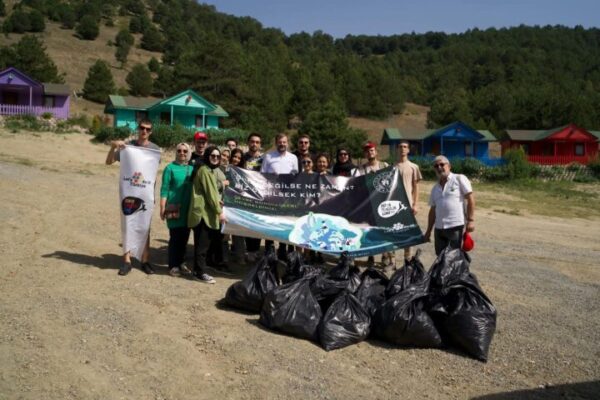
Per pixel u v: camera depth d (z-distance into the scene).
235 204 7.18
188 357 4.52
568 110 73.25
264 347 4.78
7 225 9.36
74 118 37.62
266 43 179.38
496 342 5.25
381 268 8.08
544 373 4.60
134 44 138.50
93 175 18.34
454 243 6.45
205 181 6.51
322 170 8.17
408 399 4.05
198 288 6.48
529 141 46.38
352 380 4.29
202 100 41.06
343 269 5.75
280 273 7.28
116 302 5.72
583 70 166.88
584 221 18.02
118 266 7.25
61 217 10.55
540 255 10.46
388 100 107.06
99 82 78.19
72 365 4.25
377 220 7.27
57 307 5.45
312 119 43.28
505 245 11.54
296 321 5.05
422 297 5.10
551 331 5.66
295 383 4.17
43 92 41.00
